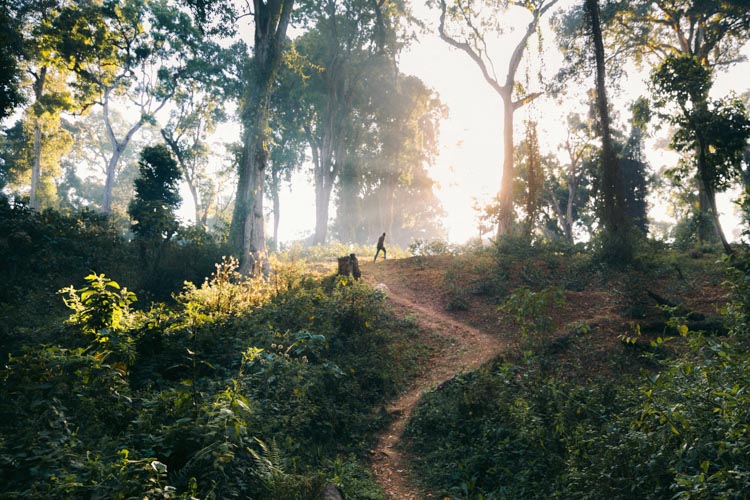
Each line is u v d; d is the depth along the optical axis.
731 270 6.06
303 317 11.91
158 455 4.84
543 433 6.55
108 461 4.52
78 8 33.38
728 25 30.03
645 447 4.84
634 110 24.45
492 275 18.00
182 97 40.75
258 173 22.47
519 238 22.39
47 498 3.74
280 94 41.25
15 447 4.31
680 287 14.55
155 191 25.44
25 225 16.81
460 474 6.71
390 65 43.34
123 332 7.64
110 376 5.97
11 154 44.72
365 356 10.99
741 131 21.05
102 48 34.97
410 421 8.63
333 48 39.91
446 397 9.22
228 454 4.70
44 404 5.15
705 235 29.22
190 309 9.45
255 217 22.09
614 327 11.58
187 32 36.03
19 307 12.52
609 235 18.69
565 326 12.04
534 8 29.84
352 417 8.53
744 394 4.33
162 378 7.51
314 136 45.28
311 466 6.47
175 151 41.34
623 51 32.72
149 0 35.28
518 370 9.52
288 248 35.06
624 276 16.31
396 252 31.19
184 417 5.56
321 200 41.44
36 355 5.99
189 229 21.03
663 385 5.29
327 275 18.56
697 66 21.58
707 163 22.30
